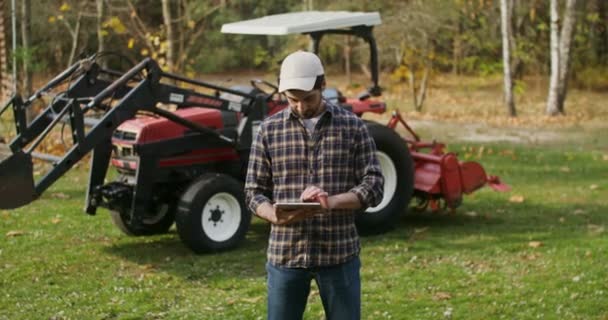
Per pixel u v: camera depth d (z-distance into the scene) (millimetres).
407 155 8922
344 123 4152
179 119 7969
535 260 7598
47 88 8023
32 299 6438
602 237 8547
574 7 21109
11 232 8453
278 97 8820
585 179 12430
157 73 7758
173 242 8344
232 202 8016
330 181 4129
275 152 4164
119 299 6441
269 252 4207
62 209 9703
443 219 9562
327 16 8797
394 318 5973
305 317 6008
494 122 19656
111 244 8211
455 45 24094
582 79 28328
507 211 10016
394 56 22125
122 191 7953
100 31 15820
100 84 8219
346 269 4152
